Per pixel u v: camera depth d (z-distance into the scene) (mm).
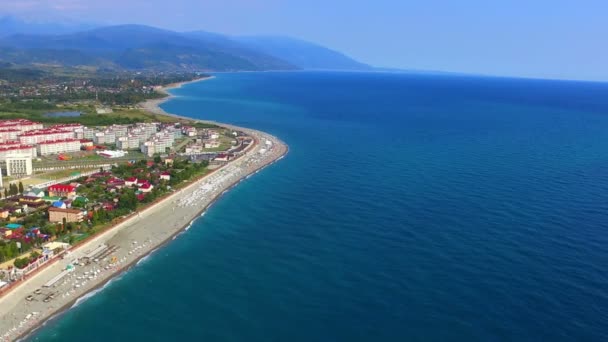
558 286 172375
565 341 143500
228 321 156875
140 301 169875
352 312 160000
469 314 157250
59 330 153125
